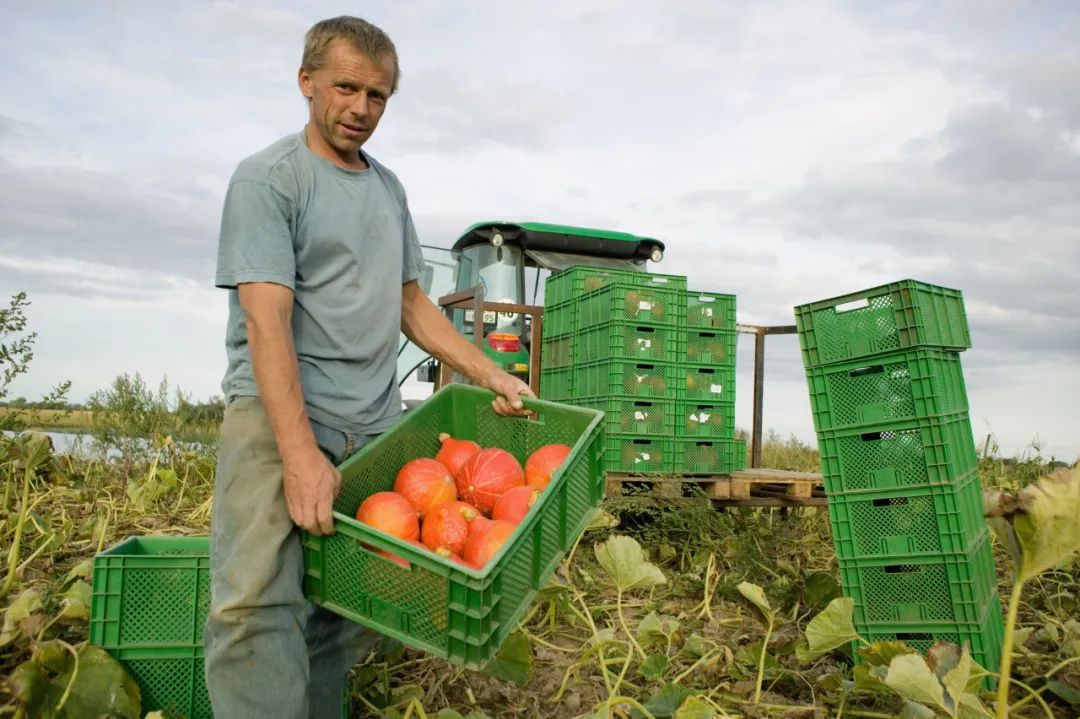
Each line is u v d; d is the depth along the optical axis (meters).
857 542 3.64
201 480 7.00
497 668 2.96
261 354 2.09
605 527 5.25
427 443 2.96
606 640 3.18
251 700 2.06
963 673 2.39
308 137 2.43
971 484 3.79
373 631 2.69
